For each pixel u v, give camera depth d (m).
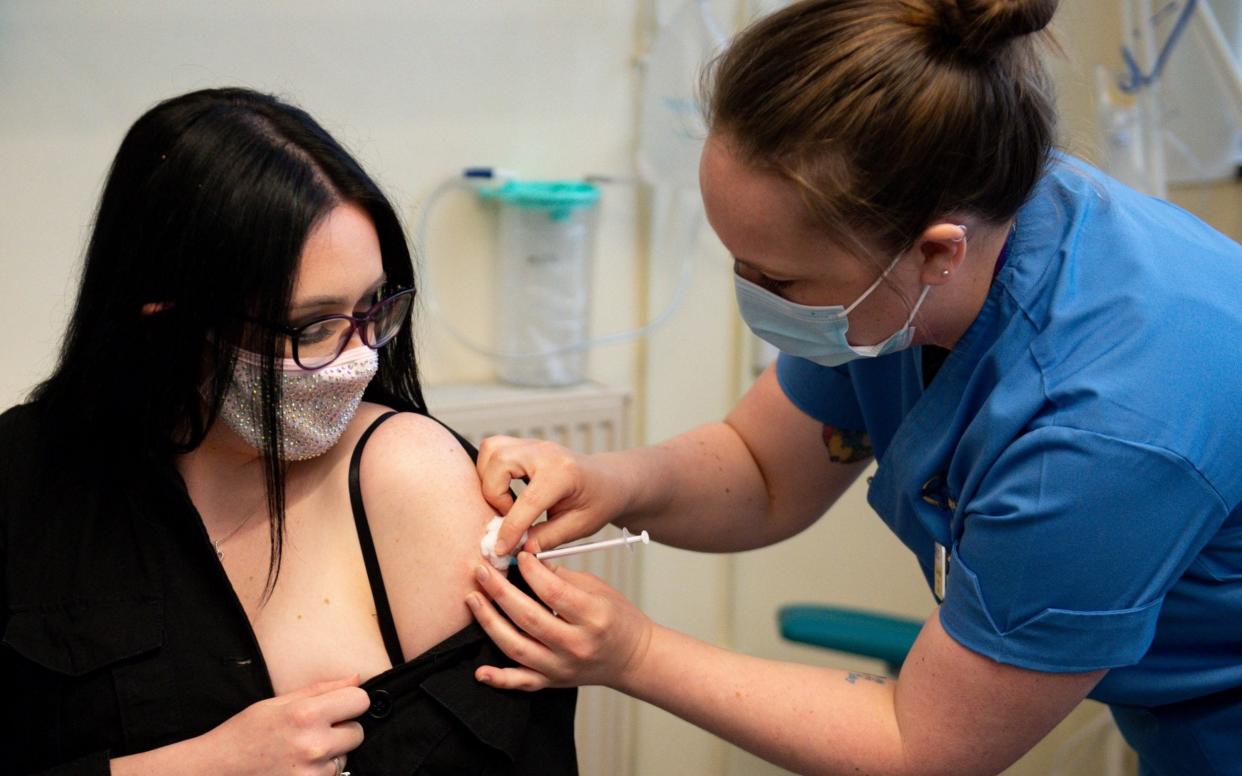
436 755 0.94
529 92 1.87
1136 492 0.86
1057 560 0.88
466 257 1.87
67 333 1.02
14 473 1.05
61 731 0.99
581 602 0.96
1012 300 0.98
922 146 0.82
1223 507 0.90
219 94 0.96
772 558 2.26
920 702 0.96
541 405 1.82
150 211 0.92
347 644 0.99
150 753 0.93
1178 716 1.07
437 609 0.98
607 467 1.16
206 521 1.05
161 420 0.98
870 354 0.98
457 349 1.89
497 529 1.01
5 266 1.55
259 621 1.01
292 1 1.65
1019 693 0.92
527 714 0.98
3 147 1.52
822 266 0.89
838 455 1.33
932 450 1.06
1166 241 1.00
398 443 1.03
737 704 1.02
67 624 0.99
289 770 0.90
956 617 0.94
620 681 1.01
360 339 0.95
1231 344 0.92
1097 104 1.68
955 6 0.81
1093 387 0.89
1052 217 0.99
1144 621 0.90
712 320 2.12
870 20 0.83
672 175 1.94
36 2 1.50
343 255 0.91
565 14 1.88
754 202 0.87
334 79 1.71
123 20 1.56
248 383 0.93
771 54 0.85
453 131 1.82
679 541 1.31
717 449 1.34
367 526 1.01
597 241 1.99
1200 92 1.76
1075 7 1.67
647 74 1.93
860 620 1.45
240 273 0.89
